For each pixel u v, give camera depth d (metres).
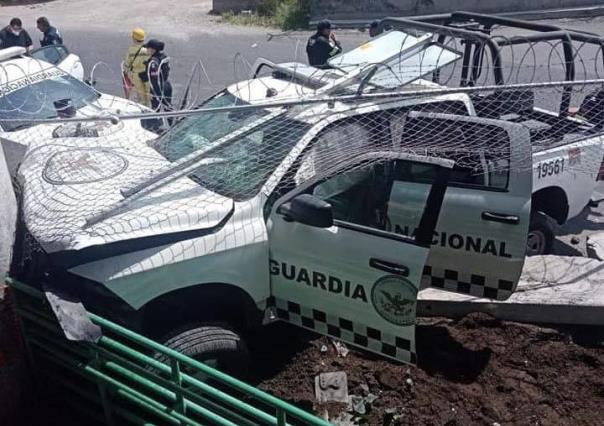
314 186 4.42
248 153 4.63
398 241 3.96
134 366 3.67
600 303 5.08
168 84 9.05
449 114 5.00
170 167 4.58
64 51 9.90
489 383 4.60
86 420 4.34
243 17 18.12
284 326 5.21
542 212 6.18
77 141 5.53
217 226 4.19
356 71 5.09
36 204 4.42
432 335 5.05
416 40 5.58
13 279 4.16
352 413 4.39
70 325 3.66
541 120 6.53
